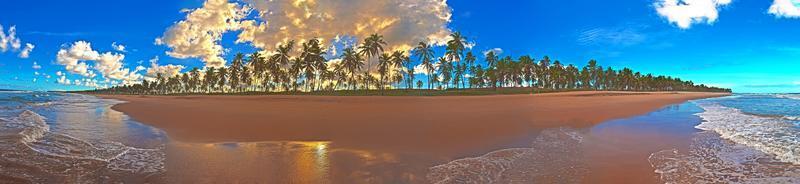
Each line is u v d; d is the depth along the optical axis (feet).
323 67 247.29
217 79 373.61
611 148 27.09
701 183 18.43
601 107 73.56
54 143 26.99
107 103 99.86
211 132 34.88
